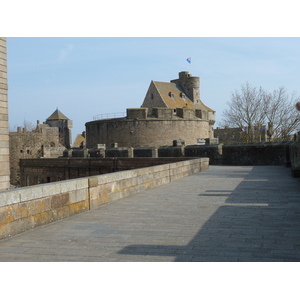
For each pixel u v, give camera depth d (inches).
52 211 345.7
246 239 271.6
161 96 3430.1
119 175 490.9
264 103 1950.1
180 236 285.0
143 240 275.1
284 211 380.2
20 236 293.4
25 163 1809.8
